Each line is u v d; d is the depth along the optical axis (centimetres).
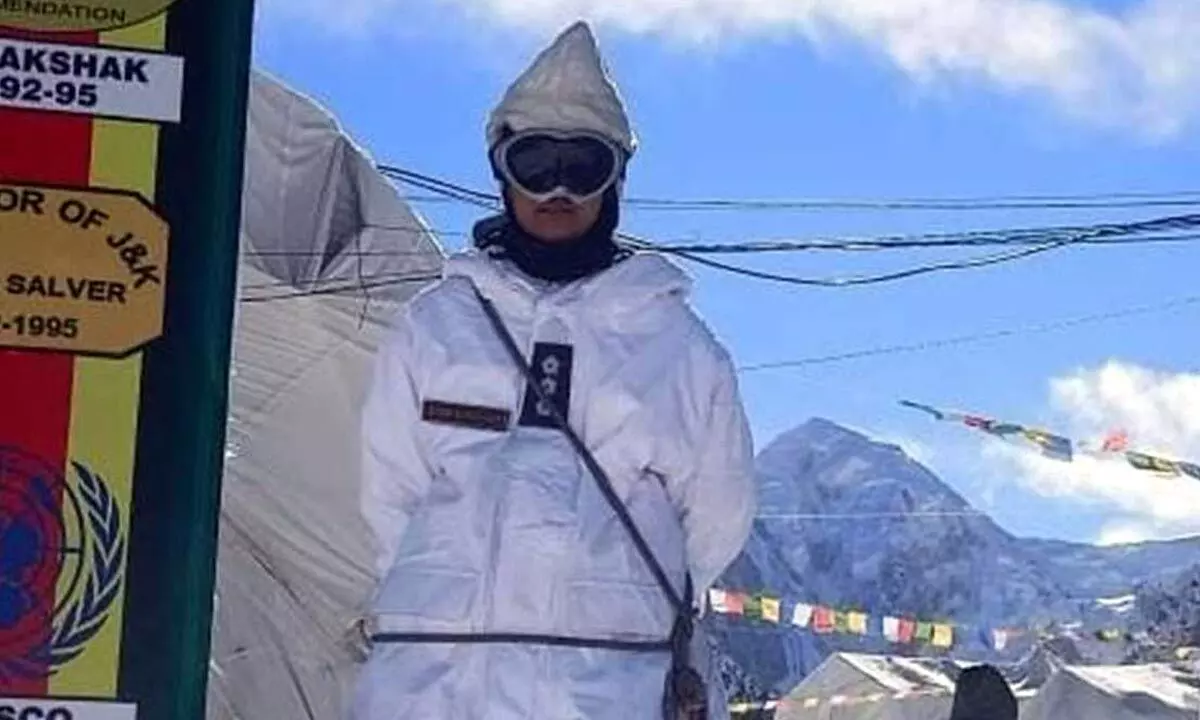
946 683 1795
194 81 421
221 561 1113
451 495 393
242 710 1074
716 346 404
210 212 420
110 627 410
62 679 408
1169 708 1565
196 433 415
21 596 408
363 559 1148
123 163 419
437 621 386
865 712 1781
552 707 382
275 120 1260
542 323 396
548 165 395
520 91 398
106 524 411
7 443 411
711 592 434
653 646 393
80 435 412
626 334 398
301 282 1242
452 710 383
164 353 416
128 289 416
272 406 1180
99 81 420
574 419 394
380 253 1259
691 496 400
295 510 1145
